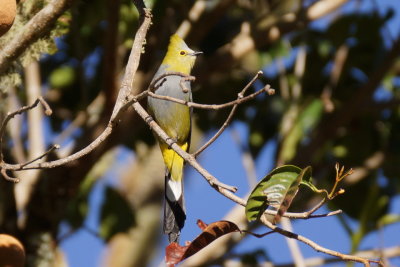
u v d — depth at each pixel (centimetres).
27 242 1067
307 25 1195
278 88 1249
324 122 1277
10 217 1061
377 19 1216
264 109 1238
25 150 1209
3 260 610
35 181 1077
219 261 1203
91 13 1064
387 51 1255
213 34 1284
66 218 1170
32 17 799
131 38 1047
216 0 1199
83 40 1181
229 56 1177
